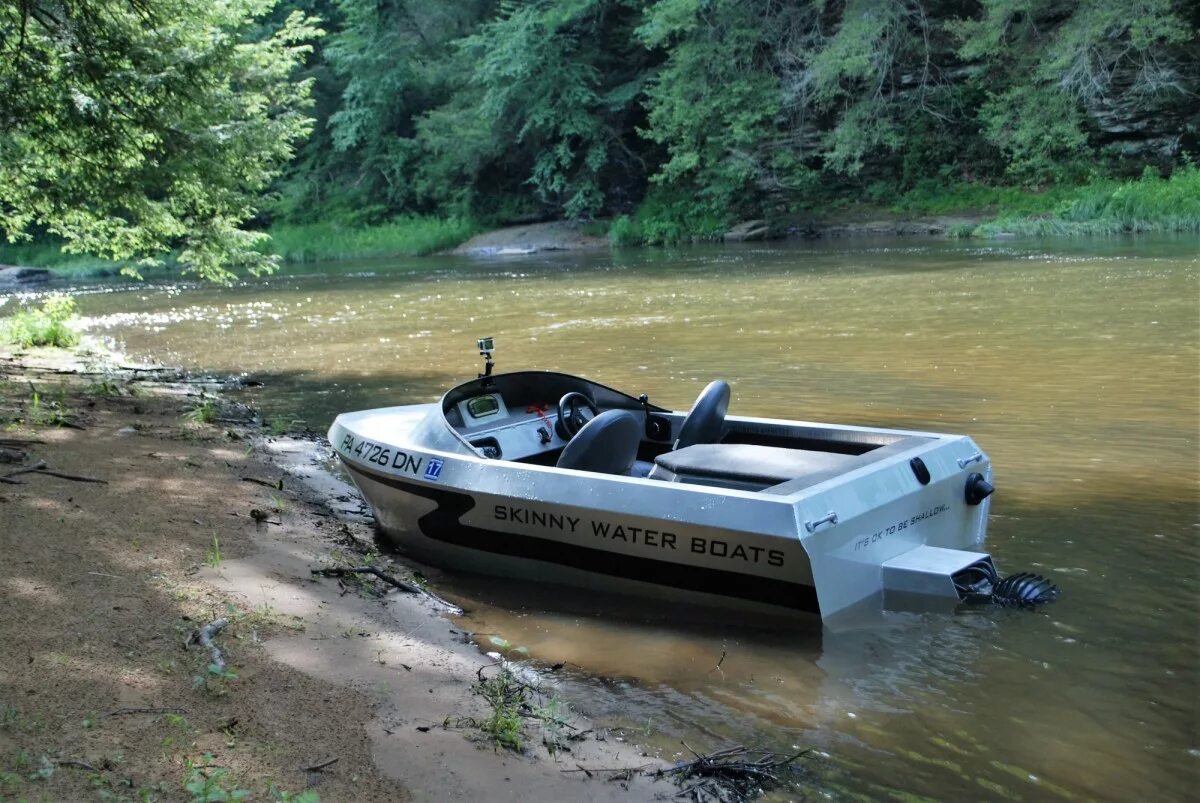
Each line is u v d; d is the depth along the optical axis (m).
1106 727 4.13
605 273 28.58
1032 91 36.03
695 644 5.11
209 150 15.73
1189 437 8.43
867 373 11.80
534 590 5.98
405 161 51.84
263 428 10.27
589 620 5.50
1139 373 11.05
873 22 37.84
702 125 41.44
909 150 39.56
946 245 30.22
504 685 4.60
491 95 45.28
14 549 5.39
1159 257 22.78
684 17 40.19
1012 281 20.11
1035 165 36.47
